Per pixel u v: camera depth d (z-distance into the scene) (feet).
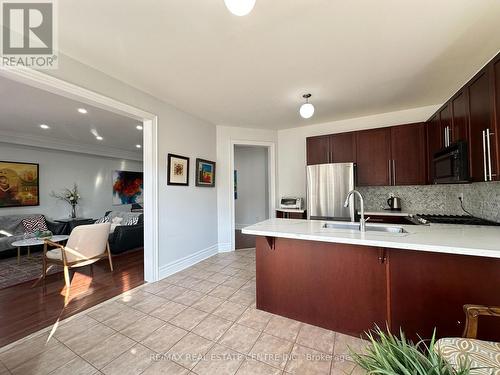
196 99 10.04
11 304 7.80
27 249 13.99
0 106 10.49
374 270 5.82
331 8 4.98
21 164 15.92
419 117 11.34
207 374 4.80
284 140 15.21
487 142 5.87
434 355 2.62
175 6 4.86
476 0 4.78
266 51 6.59
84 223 17.42
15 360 5.23
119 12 5.02
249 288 8.93
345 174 11.39
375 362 2.72
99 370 4.92
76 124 13.39
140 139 17.46
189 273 10.50
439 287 5.17
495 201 7.50
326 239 5.62
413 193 11.69
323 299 6.41
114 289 8.91
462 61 7.17
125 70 7.54
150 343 5.78
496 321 4.72
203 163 12.59
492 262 4.77
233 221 14.34
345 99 10.23
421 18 5.32
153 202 9.55
